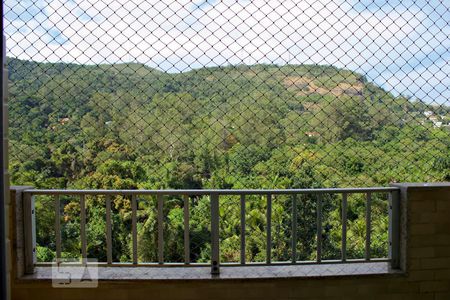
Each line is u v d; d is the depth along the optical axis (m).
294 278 2.71
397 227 2.85
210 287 2.71
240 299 2.72
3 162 1.36
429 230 2.80
